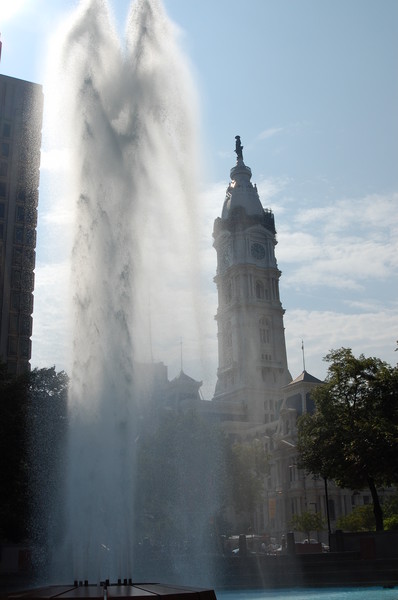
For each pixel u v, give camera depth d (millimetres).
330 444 73688
